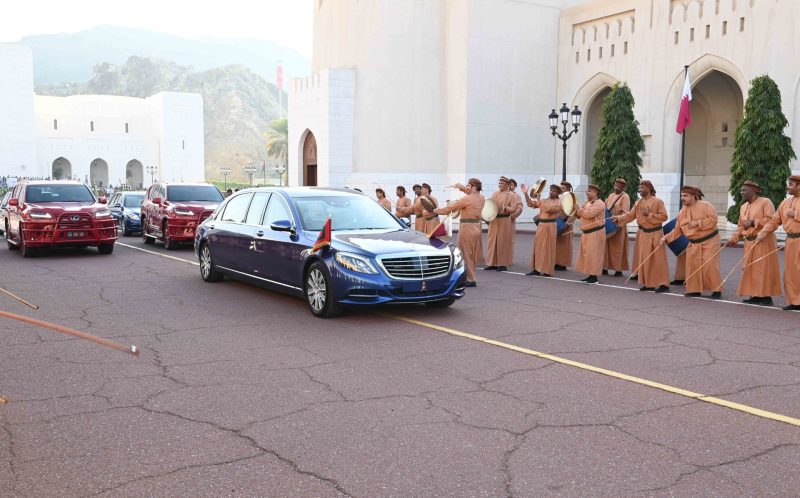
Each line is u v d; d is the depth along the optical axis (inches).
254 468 165.9
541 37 1202.0
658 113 1033.5
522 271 587.8
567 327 335.3
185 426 194.7
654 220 461.4
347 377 244.4
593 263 503.5
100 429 192.1
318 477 160.7
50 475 161.6
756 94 814.5
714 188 1128.2
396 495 151.6
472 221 479.2
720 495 150.9
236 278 446.0
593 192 502.0
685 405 213.0
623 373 249.9
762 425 194.9
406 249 343.0
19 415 203.8
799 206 378.0
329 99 1157.1
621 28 1099.3
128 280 496.1
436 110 1186.6
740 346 294.7
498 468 165.8
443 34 1186.0
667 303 411.2
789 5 856.9
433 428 193.0
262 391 228.1
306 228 377.1
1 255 676.1
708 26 958.4
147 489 154.3
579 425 195.3
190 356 274.8
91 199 708.0
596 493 152.1
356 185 1170.6
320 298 354.0
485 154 1165.7
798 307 385.4
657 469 164.9
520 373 250.1
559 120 1219.2
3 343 295.6
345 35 1187.3
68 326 333.4
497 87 1167.6
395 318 355.6
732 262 627.2
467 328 331.0
